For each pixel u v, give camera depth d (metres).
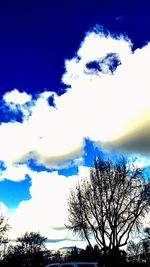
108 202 45.28
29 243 103.12
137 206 44.72
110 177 45.97
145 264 55.03
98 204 45.44
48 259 90.25
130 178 46.00
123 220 44.75
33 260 91.94
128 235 44.59
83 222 45.62
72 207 46.72
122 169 46.06
